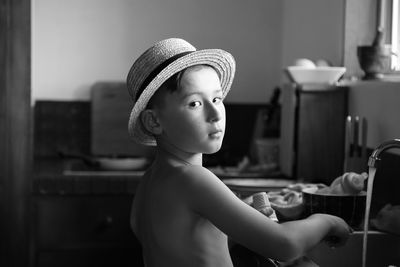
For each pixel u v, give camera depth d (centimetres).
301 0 392
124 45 428
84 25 427
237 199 151
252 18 435
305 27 385
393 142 174
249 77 436
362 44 323
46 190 350
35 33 424
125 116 421
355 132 268
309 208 207
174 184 154
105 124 420
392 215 209
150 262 162
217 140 157
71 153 425
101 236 356
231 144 432
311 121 317
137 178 354
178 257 153
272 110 394
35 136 424
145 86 162
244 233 148
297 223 155
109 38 428
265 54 437
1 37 356
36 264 354
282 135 346
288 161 330
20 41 357
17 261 356
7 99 358
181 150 160
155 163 166
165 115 158
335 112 315
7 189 357
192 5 430
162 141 162
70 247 355
